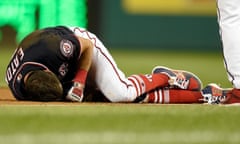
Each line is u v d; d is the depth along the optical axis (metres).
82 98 18.23
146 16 58.44
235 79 17.39
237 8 17.17
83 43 17.73
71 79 18.05
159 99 18.55
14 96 18.23
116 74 18.23
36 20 51.06
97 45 18.23
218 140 12.05
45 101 17.88
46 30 17.84
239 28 17.17
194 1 58.12
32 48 17.52
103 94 18.44
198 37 58.38
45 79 17.38
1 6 50.94
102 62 18.20
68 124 13.45
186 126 13.51
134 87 18.34
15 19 51.16
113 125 13.42
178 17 58.53
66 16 51.41
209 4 58.00
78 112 15.18
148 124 13.63
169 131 12.88
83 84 17.95
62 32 17.80
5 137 11.90
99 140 11.80
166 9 58.50
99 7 56.78
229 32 17.19
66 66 17.73
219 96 18.75
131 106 16.92
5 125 13.23
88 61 17.92
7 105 16.78
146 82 18.44
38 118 14.13
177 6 58.34
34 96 17.73
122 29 58.12
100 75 18.23
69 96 17.86
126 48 58.53
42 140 11.62
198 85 18.91
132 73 37.81
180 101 18.73
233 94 17.66
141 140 11.89
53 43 17.47
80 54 17.80
